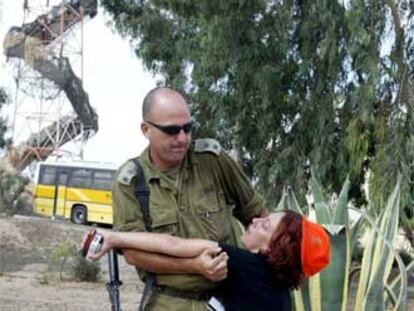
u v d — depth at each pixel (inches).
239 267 109.9
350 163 541.0
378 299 158.4
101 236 107.9
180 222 110.2
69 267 665.6
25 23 1628.9
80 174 1241.4
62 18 1642.5
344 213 159.0
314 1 551.2
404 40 534.9
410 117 526.9
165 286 110.7
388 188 516.7
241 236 118.7
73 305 482.3
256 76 570.6
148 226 110.0
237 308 109.6
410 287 470.6
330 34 530.9
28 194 1413.6
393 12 528.4
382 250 159.3
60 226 1117.1
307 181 576.7
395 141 525.7
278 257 109.7
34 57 1577.3
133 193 110.4
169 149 108.7
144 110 110.3
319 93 564.4
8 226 1043.9
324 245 112.1
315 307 155.3
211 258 107.3
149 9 745.0
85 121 1670.8
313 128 567.8
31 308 463.5
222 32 568.1
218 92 626.2
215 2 570.9
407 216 522.9
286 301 112.4
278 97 577.9
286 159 573.6
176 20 743.7
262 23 577.6
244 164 633.0
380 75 527.8
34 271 704.4
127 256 109.6
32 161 1626.5
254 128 603.5
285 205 169.6
